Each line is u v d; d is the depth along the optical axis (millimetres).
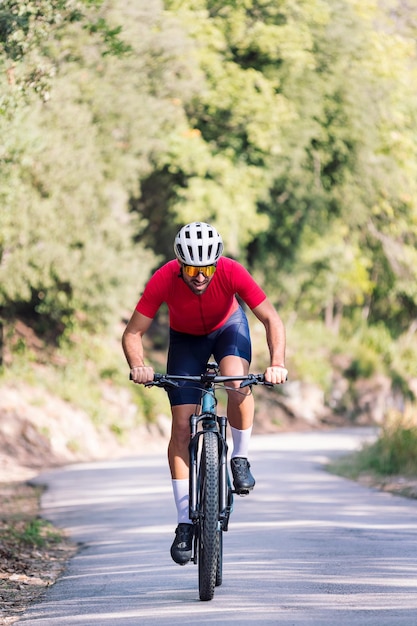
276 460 27984
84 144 33312
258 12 43906
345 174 50312
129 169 36812
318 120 47469
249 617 8430
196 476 9195
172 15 36875
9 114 17266
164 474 24516
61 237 33969
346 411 51156
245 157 45312
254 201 46156
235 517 15711
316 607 8750
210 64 41781
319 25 45562
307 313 56594
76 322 39062
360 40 46938
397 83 51031
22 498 21266
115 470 26469
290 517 15539
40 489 23000
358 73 47594
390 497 18719
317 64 46375
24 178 31719
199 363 9688
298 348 52875
